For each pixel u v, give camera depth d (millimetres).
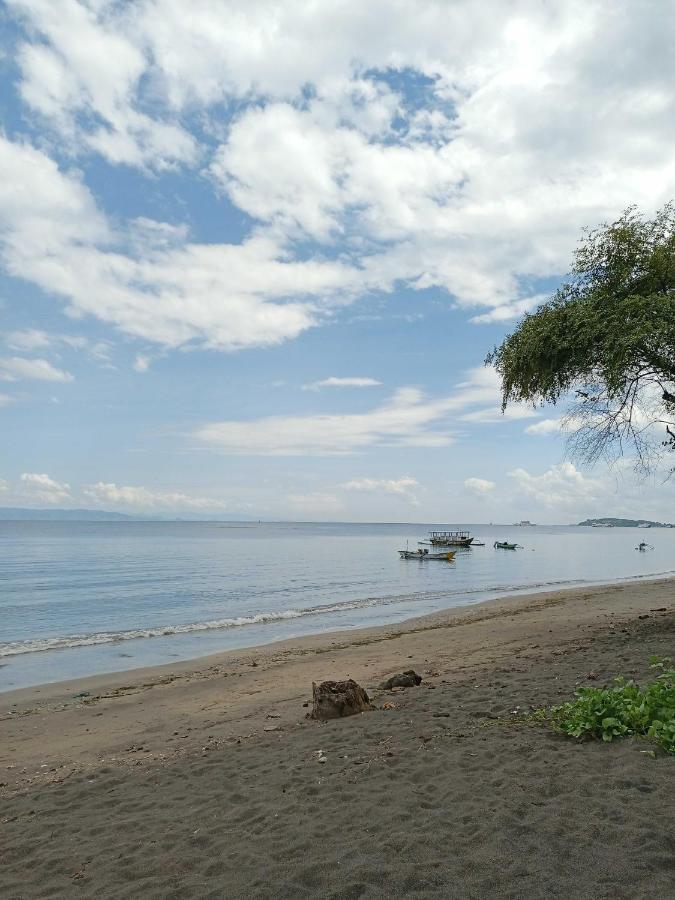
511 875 3555
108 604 28266
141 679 13664
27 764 7953
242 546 92625
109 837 4906
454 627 19156
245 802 5309
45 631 21359
